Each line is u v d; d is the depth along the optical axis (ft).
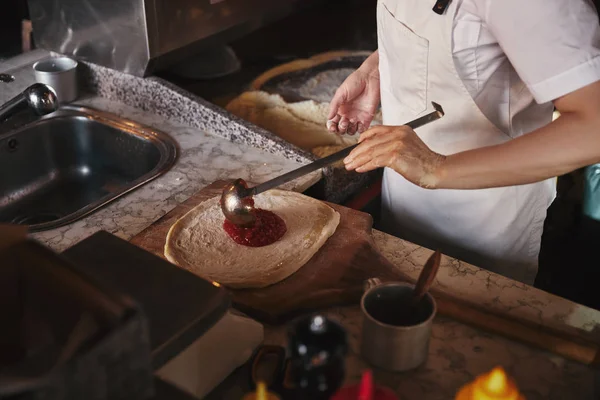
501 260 4.81
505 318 3.31
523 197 4.62
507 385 2.62
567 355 3.16
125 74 5.79
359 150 3.64
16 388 1.81
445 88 4.17
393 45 4.36
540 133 3.37
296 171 3.79
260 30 7.39
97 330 2.04
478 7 3.54
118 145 5.63
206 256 3.78
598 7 6.49
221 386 3.02
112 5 5.48
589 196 6.17
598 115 3.20
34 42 6.53
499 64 3.98
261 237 3.88
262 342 3.21
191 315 2.70
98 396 2.02
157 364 2.56
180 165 5.04
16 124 5.46
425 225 4.94
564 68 3.22
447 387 2.98
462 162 3.50
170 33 5.64
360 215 4.24
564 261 6.59
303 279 3.61
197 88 6.17
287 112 5.88
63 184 5.73
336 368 2.58
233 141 5.42
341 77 6.47
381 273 3.66
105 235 3.12
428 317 2.94
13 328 2.31
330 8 8.02
